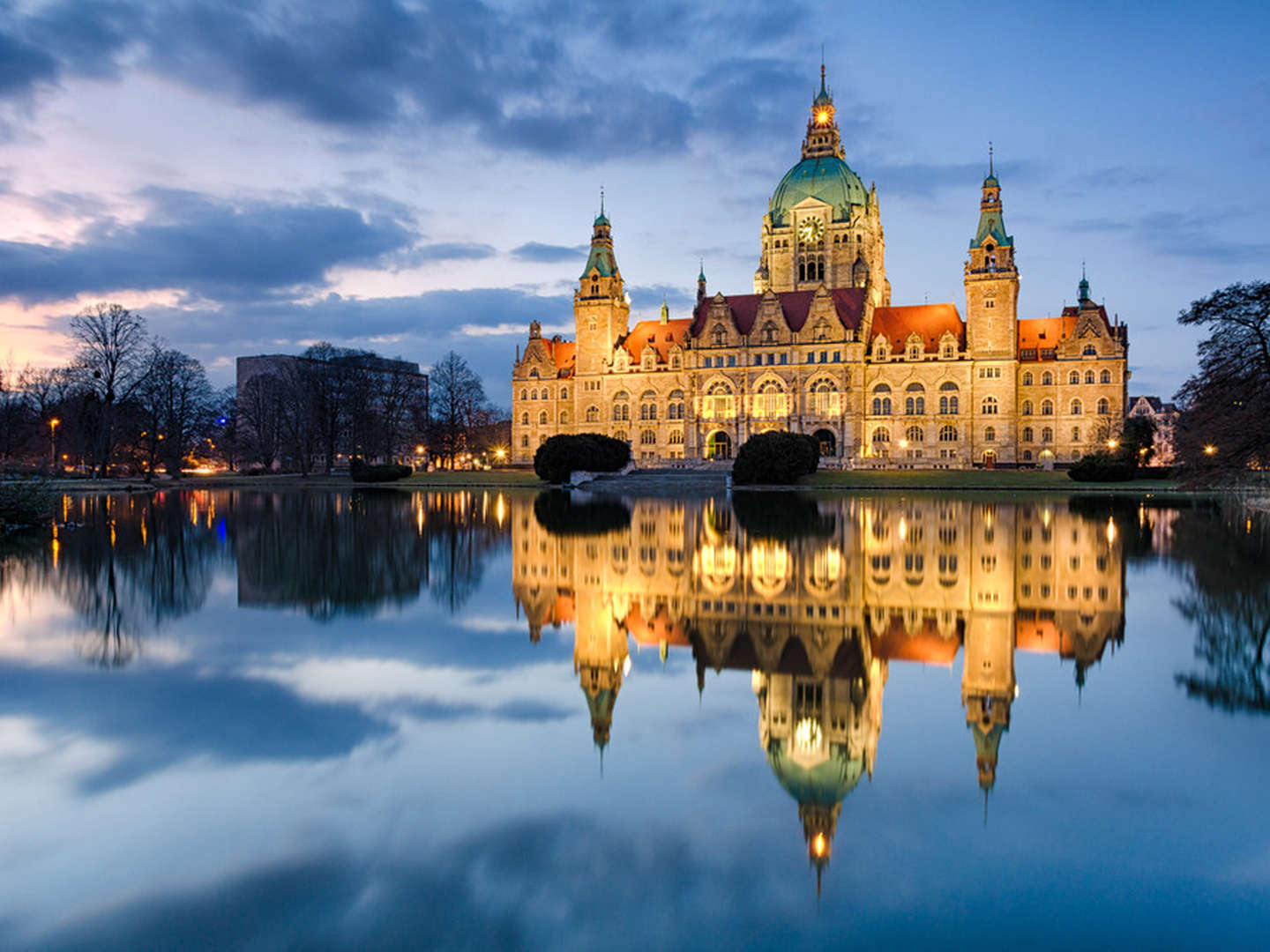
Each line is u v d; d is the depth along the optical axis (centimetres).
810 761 1728
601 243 18825
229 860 1352
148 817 1495
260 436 17362
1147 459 14588
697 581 3809
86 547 5119
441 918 1205
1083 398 15862
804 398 16438
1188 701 2083
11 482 6644
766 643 2680
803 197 18538
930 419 16088
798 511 7956
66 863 1345
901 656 2508
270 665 2438
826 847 1380
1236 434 5712
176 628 2897
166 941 1152
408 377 19525
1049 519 6838
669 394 17888
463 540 5475
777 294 17125
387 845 1404
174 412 15375
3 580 3869
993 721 1948
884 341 16400
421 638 2745
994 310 15750
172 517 7381
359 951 1138
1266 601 3272
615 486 12731
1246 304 5731
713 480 12669
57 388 15650
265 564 4391
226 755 1769
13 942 1148
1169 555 4519
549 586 3697
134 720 1969
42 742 1834
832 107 19238
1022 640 2689
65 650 2597
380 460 19275
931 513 7600
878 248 19738
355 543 5328
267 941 1153
